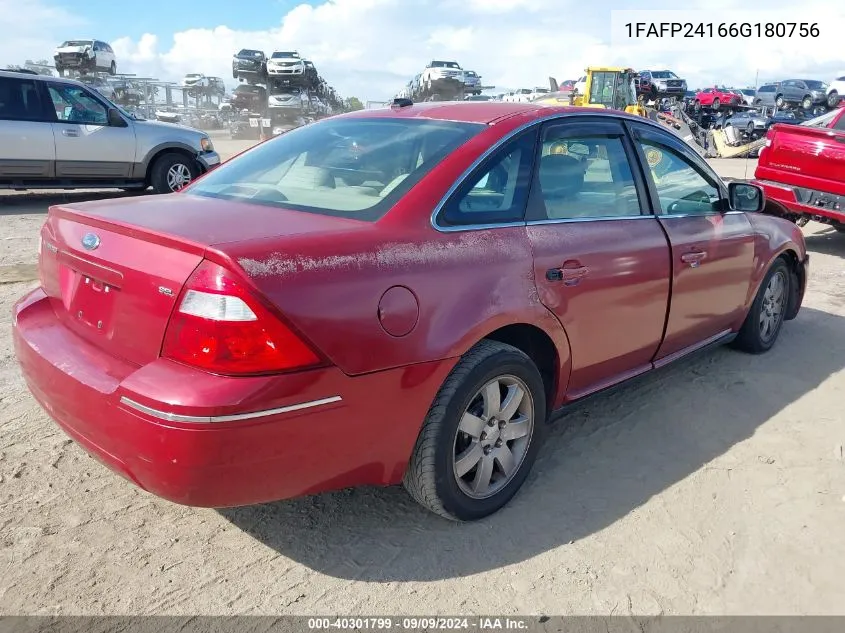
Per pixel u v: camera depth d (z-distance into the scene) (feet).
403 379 8.01
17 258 23.18
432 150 9.59
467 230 8.95
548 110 10.79
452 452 8.75
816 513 9.89
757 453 11.55
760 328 15.98
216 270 7.00
